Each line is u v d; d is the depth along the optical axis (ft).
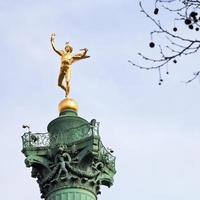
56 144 189.26
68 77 209.87
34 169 192.44
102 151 191.93
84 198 184.03
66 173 184.96
